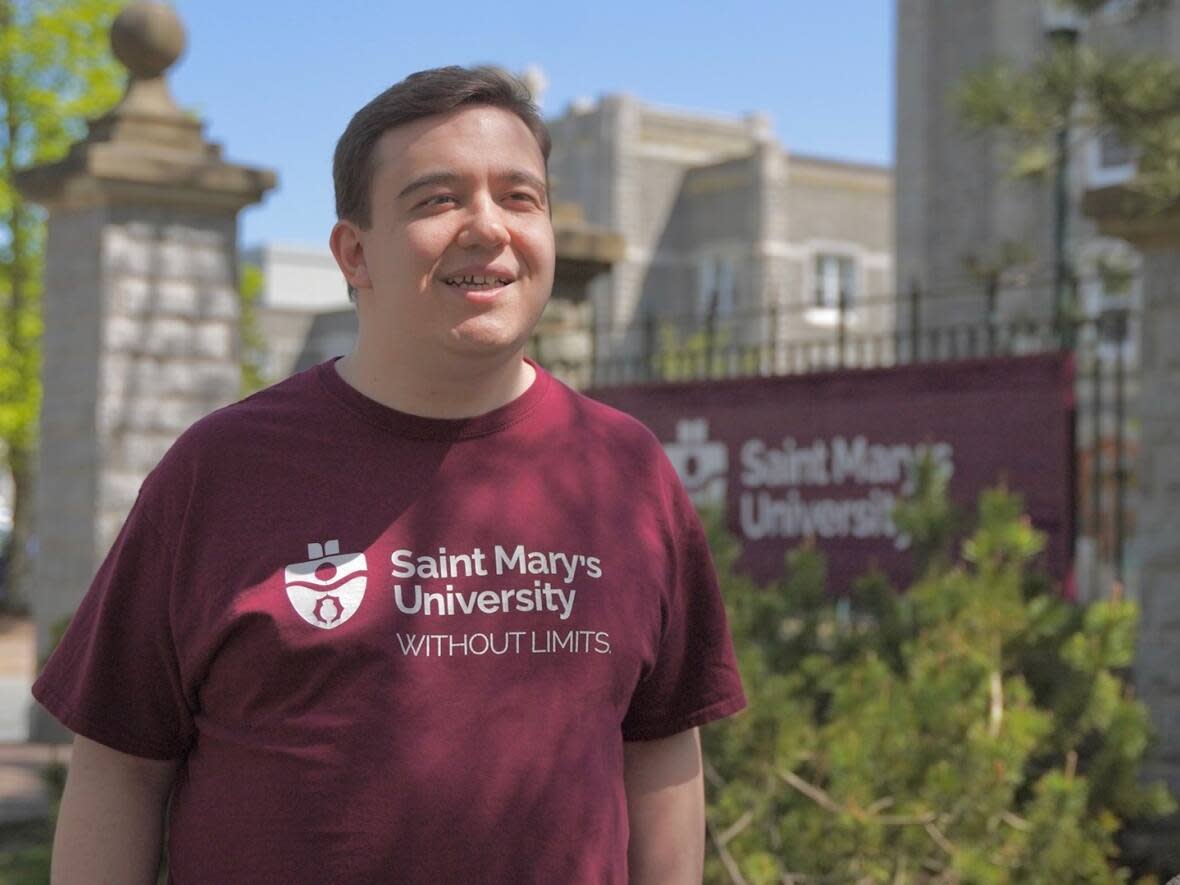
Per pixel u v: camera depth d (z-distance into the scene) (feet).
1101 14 20.24
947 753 13.11
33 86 60.59
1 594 68.18
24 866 19.20
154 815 6.55
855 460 22.67
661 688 6.88
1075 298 21.65
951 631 14.42
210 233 27.32
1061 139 19.11
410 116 6.19
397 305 6.18
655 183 120.57
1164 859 16.80
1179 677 17.90
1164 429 18.22
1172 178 16.56
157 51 26.81
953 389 21.26
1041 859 12.91
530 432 6.46
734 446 24.67
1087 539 27.37
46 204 27.40
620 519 6.53
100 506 26.23
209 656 6.09
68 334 27.22
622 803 6.36
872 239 120.67
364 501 6.18
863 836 12.62
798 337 109.09
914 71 56.70
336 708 5.95
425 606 6.05
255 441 6.27
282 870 5.91
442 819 5.90
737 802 13.30
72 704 6.34
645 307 119.85
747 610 16.29
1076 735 15.08
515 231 6.19
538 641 6.14
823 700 16.48
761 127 125.29
